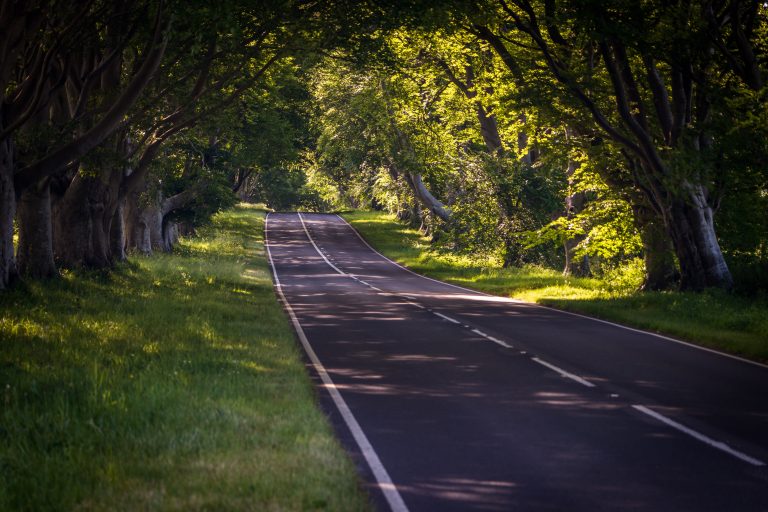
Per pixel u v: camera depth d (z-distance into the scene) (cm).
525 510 909
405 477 1036
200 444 1099
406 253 8856
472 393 1625
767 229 4484
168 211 7250
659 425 1351
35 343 1978
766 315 2830
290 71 5303
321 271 6850
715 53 3528
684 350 2317
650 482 1022
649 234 4644
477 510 909
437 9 3244
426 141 7481
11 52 2552
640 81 4159
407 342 2427
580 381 1781
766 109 3209
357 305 3766
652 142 3778
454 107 7112
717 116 3553
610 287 5084
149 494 895
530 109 4222
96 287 3491
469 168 6894
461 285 5769
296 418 1283
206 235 10056
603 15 3288
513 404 1520
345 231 11838
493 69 5159
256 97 4994
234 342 2198
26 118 2734
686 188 3778
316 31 3500
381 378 1795
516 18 3694
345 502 883
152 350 1948
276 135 5919
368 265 7744
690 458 1141
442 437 1254
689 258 3938
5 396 1332
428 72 6191
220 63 3756
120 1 2877
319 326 2858
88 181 4025
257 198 18362
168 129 4362
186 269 5234
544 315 3381
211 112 4044
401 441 1227
